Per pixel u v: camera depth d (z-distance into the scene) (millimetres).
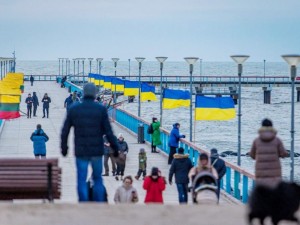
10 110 81375
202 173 29219
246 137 146000
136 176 57688
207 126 168750
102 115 26109
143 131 82938
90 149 26094
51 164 27422
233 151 117812
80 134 26094
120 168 57812
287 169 98500
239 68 60031
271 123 27750
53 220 20984
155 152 75250
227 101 63906
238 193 49156
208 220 21062
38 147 64812
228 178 51156
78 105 26141
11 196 28234
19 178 27547
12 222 20750
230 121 183375
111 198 48969
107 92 168875
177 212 21859
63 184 54875
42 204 22625
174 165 45531
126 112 100000
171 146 66062
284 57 52375
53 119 112875
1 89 84312
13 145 80562
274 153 27594
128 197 37375
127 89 121438
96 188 26641
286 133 161125
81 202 24781
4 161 27484
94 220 21016
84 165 26234
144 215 21578
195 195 28703
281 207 19359
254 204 19500
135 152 75000
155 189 40344
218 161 44469
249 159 106938
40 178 27609
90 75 181500
